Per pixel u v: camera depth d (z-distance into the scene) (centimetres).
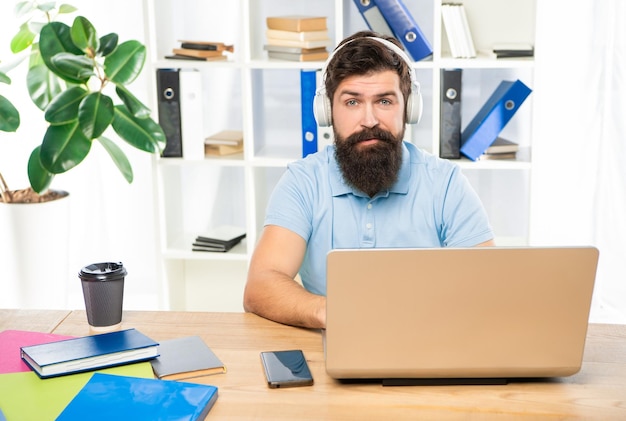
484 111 306
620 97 319
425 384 146
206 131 343
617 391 144
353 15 325
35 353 151
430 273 137
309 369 153
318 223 204
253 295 185
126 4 345
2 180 321
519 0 312
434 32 292
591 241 336
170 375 148
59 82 323
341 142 194
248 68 303
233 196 349
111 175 361
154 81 309
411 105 196
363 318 139
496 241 322
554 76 326
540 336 141
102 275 170
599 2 317
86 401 135
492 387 146
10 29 345
